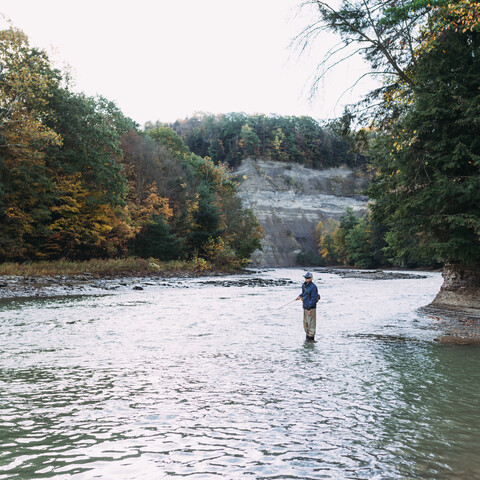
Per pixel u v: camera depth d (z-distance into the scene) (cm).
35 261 3716
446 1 1169
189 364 730
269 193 15388
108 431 419
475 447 378
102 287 2753
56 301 1973
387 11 1259
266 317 1440
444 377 636
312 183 16512
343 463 343
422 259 1494
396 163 1447
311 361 752
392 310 1634
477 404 505
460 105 1209
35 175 3484
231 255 6562
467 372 669
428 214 1418
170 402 516
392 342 951
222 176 8244
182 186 6262
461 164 1295
